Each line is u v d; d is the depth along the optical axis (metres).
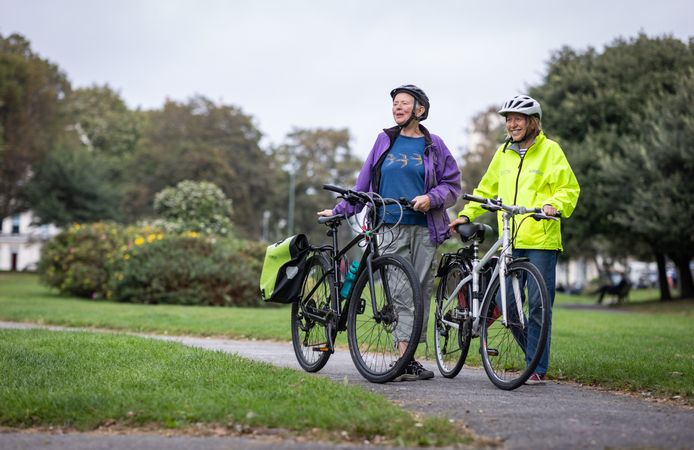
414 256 8.62
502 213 8.30
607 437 5.54
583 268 102.94
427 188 8.58
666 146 32.50
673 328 17.52
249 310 21.92
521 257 8.20
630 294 63.66
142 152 85.69
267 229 105.19
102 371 7.71
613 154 37.50
